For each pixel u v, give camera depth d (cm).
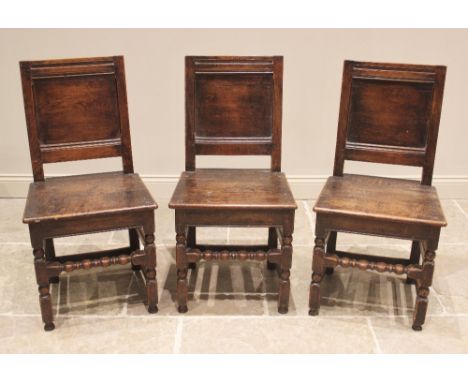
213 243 318
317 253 240
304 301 264
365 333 242
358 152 264
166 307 258
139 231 245
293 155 365
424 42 338
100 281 279
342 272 290
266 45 338
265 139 269
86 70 250
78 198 237
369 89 256
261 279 281
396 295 270
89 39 335
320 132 359
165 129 356
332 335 241
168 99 349
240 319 250
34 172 254
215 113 265
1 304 258
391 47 339
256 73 260
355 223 232
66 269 234
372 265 236
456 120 357
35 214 222
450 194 377
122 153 265
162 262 298
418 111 253
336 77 345
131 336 239
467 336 241
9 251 305
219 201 234
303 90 348
